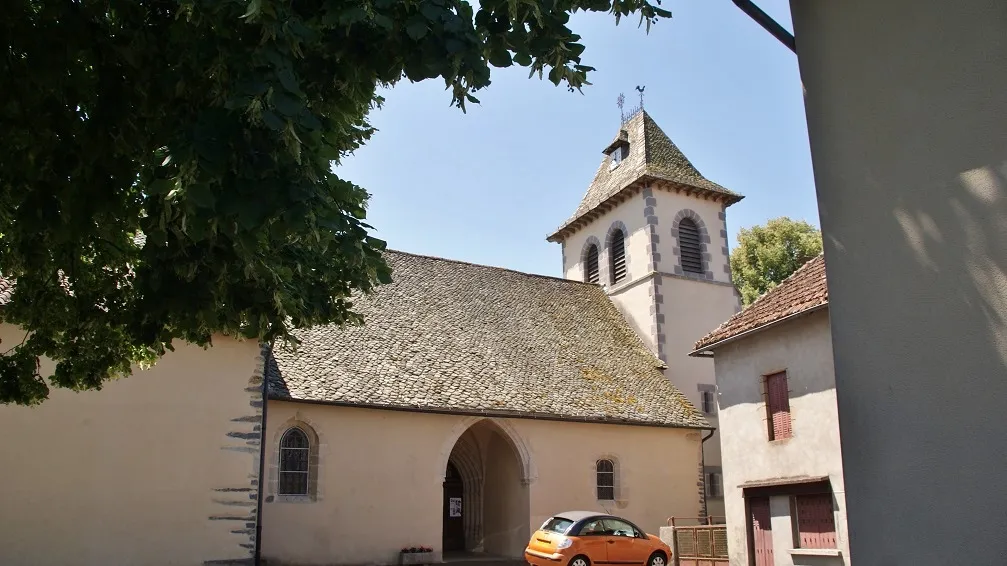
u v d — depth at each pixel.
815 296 14.44
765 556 15.23
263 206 3.72
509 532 21.19
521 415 20.23
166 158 4.04
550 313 26.92
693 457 23.09
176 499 14.16
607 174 32.09
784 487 14.77
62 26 4.70
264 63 3.78
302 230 4.09
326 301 7.56
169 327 6.73
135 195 5.65
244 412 15.00
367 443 18.61
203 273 5.54
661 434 22.83
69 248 5.82
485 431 23.02
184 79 4.65
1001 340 3.66
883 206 4.36
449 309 24.44
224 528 14.38
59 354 7.32
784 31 5.34
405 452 18.98
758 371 16.03
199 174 3.70
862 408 4.30
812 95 4.92
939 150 4.09
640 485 22.02
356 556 17.80
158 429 14.33
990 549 3.57
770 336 15.79
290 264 6.98
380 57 4.58
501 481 22.02
